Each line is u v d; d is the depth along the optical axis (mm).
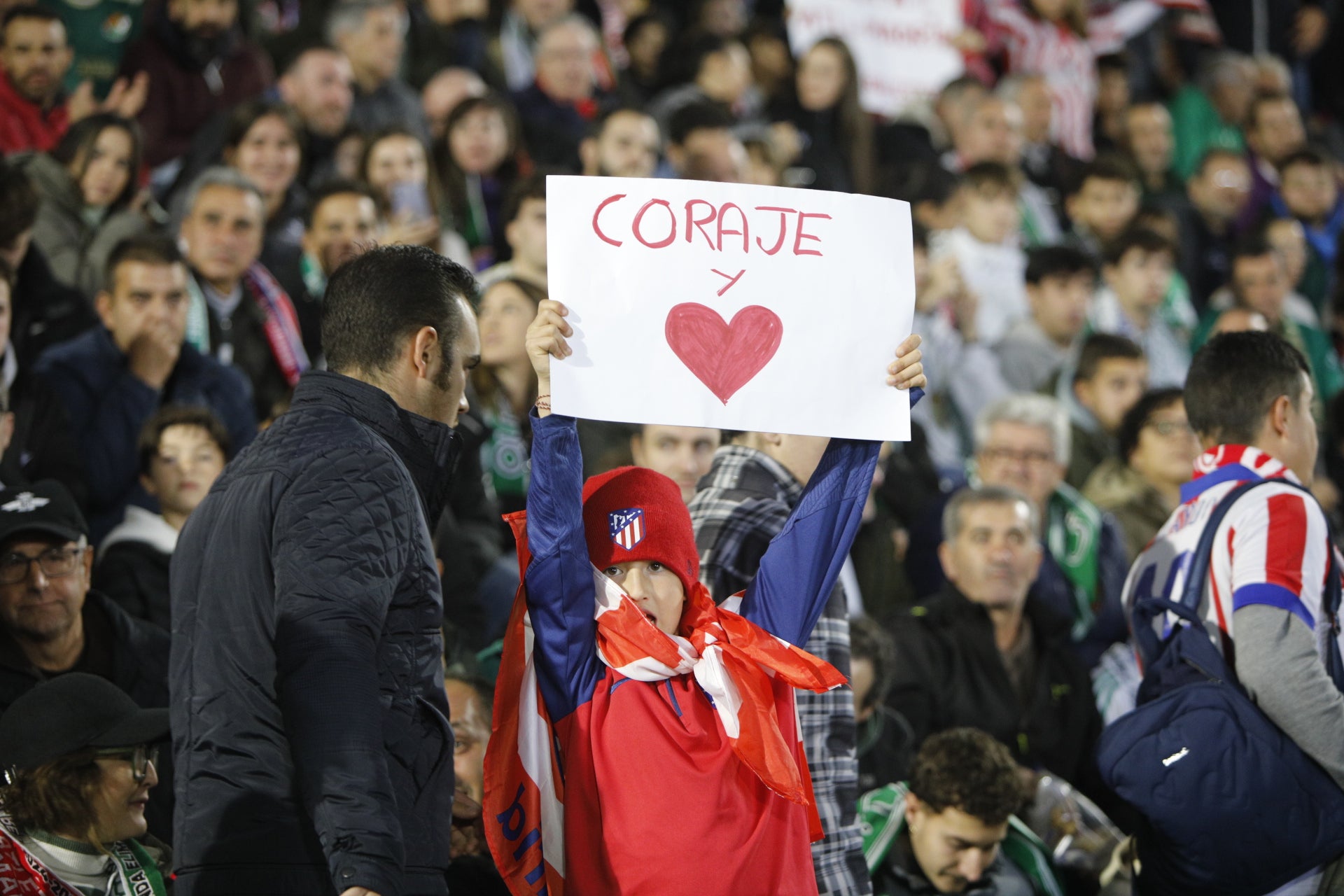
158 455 17297
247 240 21141
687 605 10688
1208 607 13297
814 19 33375
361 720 9102
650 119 27531
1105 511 22359
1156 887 13406
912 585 22172
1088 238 33594
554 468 10078
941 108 34500
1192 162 39219
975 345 27531
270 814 9500
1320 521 13062
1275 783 12727
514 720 10305
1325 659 13047
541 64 31266
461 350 10656
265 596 9633
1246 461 13617
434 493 10578
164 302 18828
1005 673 18438
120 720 11664
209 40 26453
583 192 10352
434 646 10055
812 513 10906
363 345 10430
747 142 30000
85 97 23734
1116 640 21438
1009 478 22016
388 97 28703
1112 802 13594
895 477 23625
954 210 30562
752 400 10352
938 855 15055
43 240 20844
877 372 10641
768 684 10406
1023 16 38406
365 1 28297
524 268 22609
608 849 9945
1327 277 36312
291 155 24047
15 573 13742
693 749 9992
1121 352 25000
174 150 26344
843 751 11812
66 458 17875
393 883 8875
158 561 16656
